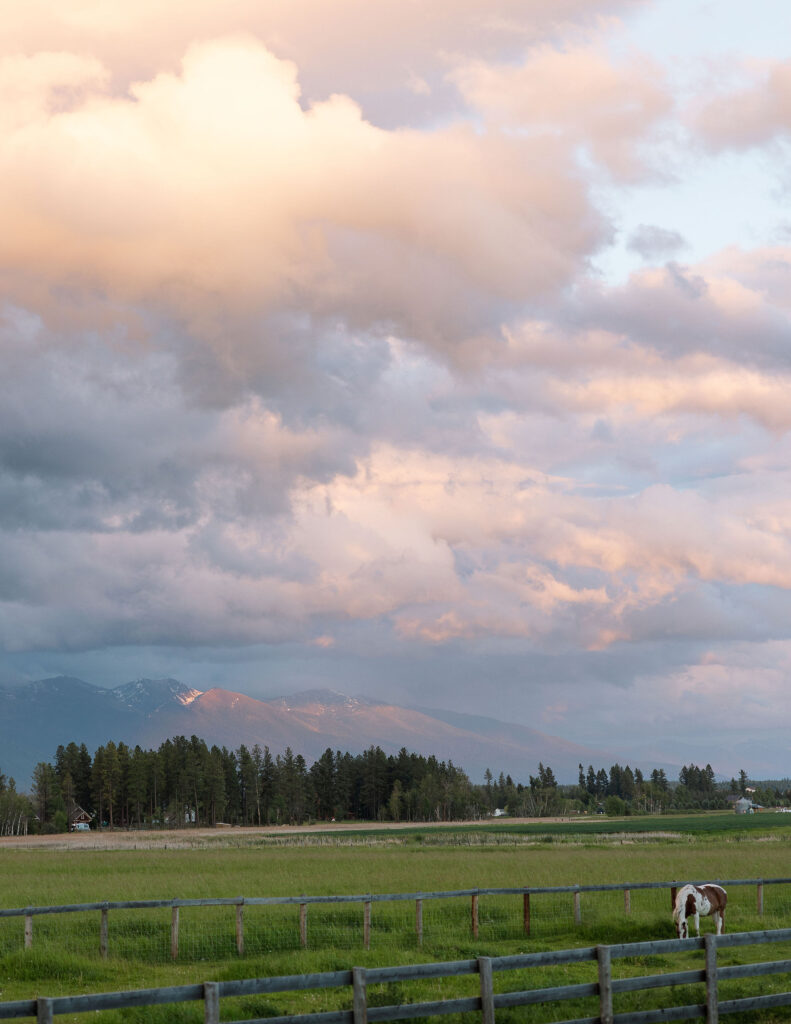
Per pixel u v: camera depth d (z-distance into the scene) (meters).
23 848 110.19
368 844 101.94
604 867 51.38
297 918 29.77
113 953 24.53
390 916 30.39
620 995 19.19
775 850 69.44
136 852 88.94
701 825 152.62
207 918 30.19
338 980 12.02
